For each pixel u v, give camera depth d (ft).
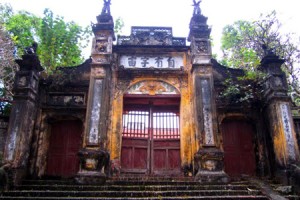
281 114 38.11
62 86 44.83
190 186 32.76
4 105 52.65
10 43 51.75
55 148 44.06
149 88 46.60
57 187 32.45
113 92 45.42
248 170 43.57
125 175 40.65
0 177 30.71
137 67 47.21
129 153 45.55
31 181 35.47
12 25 57.06
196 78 42.19
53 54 55.93
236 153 44.45
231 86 43.86
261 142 43.06
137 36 50.21
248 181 35.63
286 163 35.58
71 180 37.04
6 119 40.63
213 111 39.93
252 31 55.57
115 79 46.32
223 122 45.91
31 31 59.52
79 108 43.80
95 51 43.91
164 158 45.60
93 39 44.75
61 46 56.85
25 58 40.55
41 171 41.57
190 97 45.24
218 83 45.85
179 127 46.83
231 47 67.10
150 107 48.37
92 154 36.70
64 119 44.86
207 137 38.45
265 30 53.31
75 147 44.09
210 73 42.52
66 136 44.78
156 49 48.06
